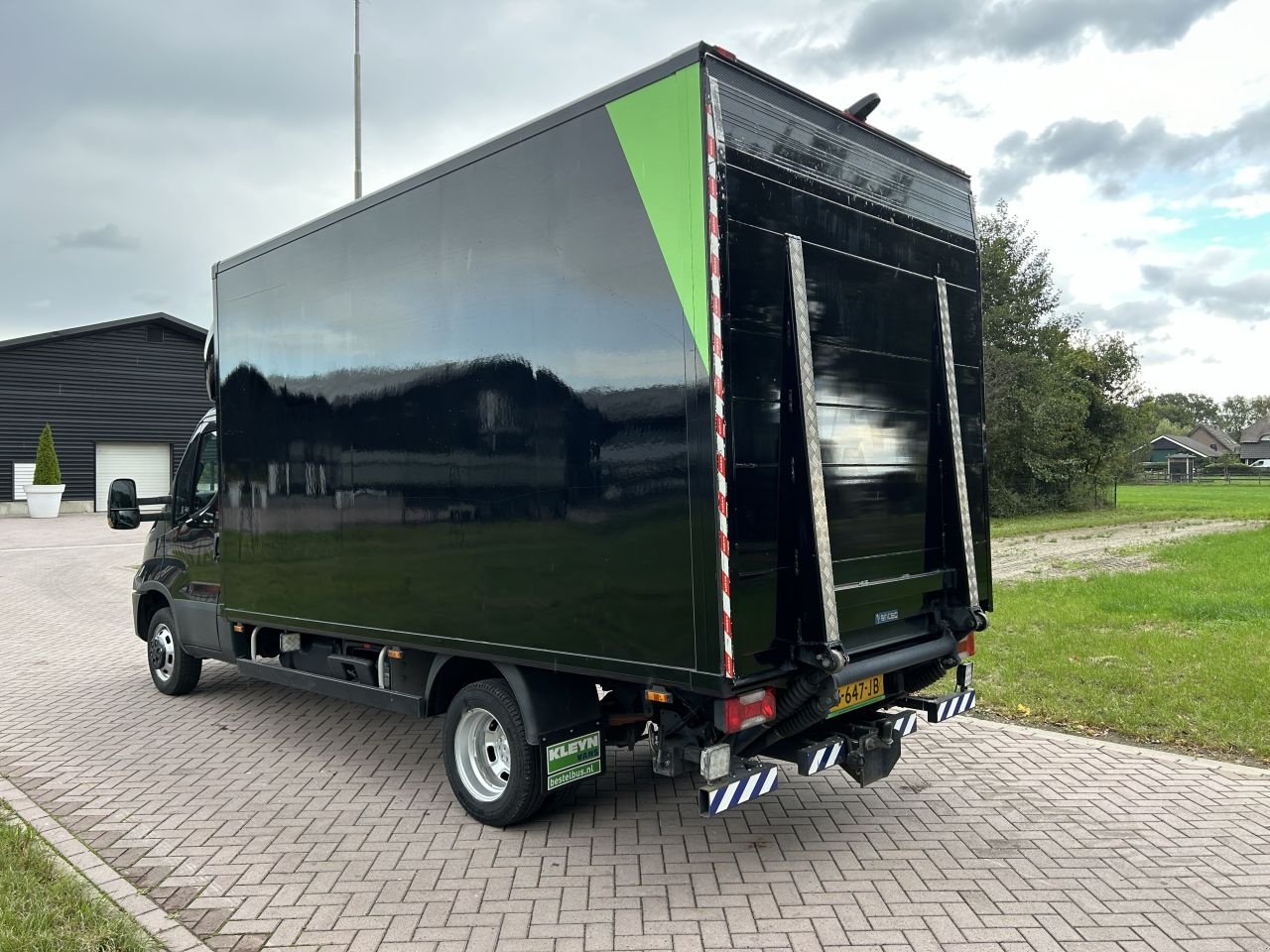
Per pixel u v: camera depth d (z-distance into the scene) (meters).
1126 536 18.97
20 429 27.16
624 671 3.50
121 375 28.97
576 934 3.24
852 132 4.02
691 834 4.16
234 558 5.86
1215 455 89.00
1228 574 11.93
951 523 4.48
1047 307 25.42
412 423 4.46
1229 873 3.69
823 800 4.58
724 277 3.22
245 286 5.71
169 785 4.95
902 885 3.61
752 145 3.41
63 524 24.81
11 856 3.81
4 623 10.73
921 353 4.41
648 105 3.43
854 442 3.93
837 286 3.84
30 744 5.76
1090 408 26.98
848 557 3.88
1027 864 3.79
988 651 7.63
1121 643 7.72
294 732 6.03
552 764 4.00
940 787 4.74
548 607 3.79
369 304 4.72
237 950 3.16
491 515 4.04
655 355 3.38
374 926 3.32
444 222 4.29
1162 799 4.52
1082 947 3.12
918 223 4.42
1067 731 5.71
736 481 3.22
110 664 8.34
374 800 4.68
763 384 3.38
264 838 4.18
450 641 4.26
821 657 3.38
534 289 3.85
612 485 3.53
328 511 5.02
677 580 3.31
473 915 3.39
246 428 5.71
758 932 3.24
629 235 3.48
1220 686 6.25
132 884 3.69
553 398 3.77
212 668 8.11
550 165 3.80
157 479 29.80
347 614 4.90
